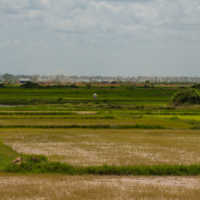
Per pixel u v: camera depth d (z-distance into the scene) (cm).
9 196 1702
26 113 8006
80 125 6012
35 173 2464
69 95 17500
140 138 4681
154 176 2453
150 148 3788
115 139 4528
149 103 13012
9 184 1972
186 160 3072
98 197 1698
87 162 2875
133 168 2550
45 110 9188
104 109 9888
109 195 1739
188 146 3991
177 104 11138
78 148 3709
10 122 6469
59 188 1875
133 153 3428
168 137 4847
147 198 1700
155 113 8606
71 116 7594
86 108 10462
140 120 7088
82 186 1938
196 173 2542
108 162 2897
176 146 3975
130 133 5275
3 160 2777
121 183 2089
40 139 4403
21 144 3941
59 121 6775
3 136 4628
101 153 3394
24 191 1789
